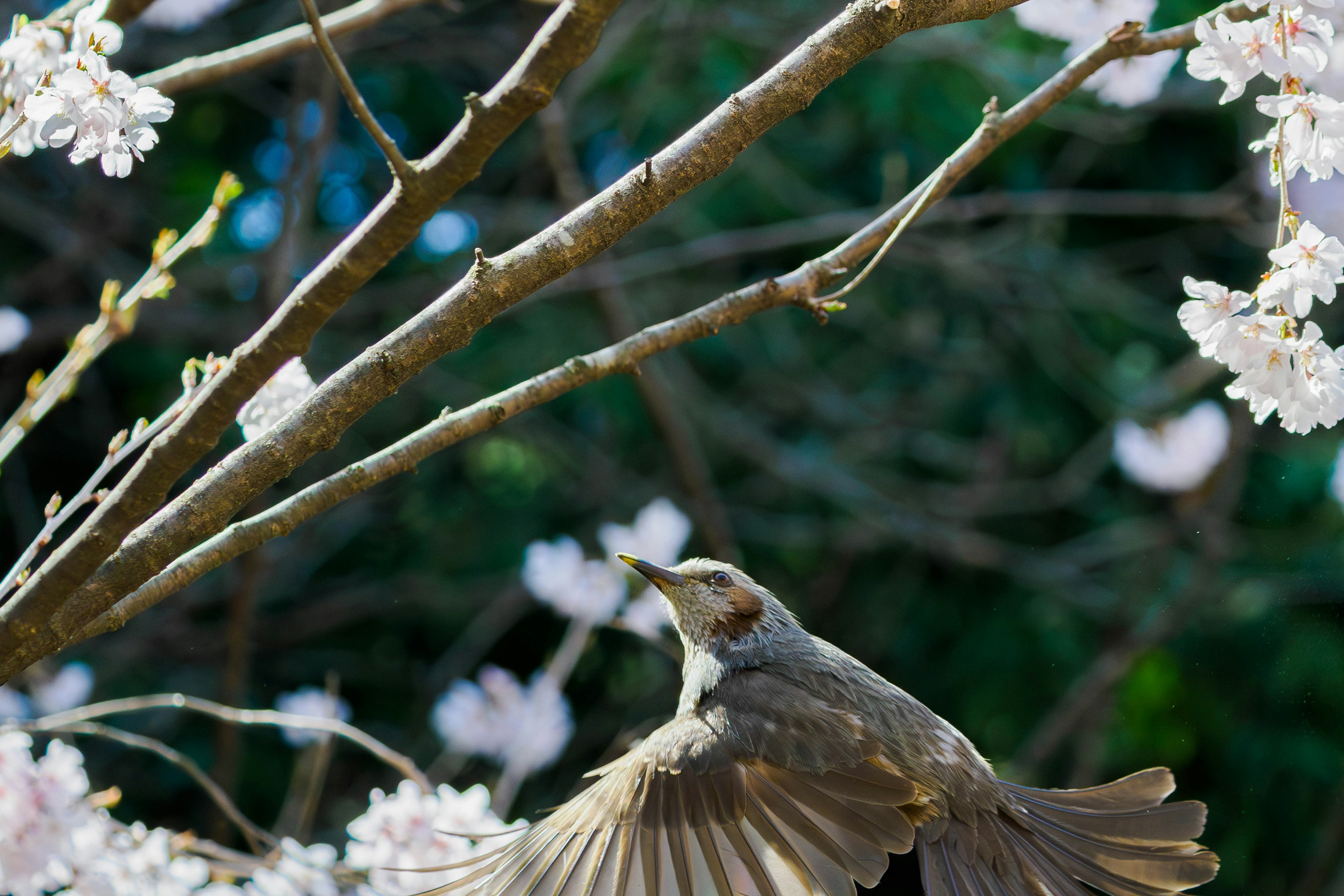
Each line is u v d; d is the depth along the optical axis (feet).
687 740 14.12
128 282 41.50
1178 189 46.16
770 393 46.44
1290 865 40.14
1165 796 15.21
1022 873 14.24
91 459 44.91
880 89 39.14
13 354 43.06
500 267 10.28
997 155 43.75
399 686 45.09
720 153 10.37
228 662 33.83
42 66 10.40
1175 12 34.04
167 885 16.43
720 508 37.76
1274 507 41.57
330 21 16.85
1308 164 11.31
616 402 42.57
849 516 45.91
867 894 35.99
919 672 44.78
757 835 13.34
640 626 26.96
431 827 17.89
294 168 34.32
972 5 10.52
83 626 10.29
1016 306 43.96
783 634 16.58
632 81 41.73
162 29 37.73
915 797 13.51
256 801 41.32
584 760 43.39
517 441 45.09
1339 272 11.30
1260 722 41.09
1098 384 43.19
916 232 41.60
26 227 41.04
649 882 12.77
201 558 11.25
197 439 9.93
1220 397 44.24
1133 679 42.68
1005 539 47.57
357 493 11.86
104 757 40.32
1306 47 10.96
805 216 43.57
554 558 27.63
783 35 39.37
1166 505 44.91
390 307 42.45
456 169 9.48
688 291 44.19
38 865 14.57
